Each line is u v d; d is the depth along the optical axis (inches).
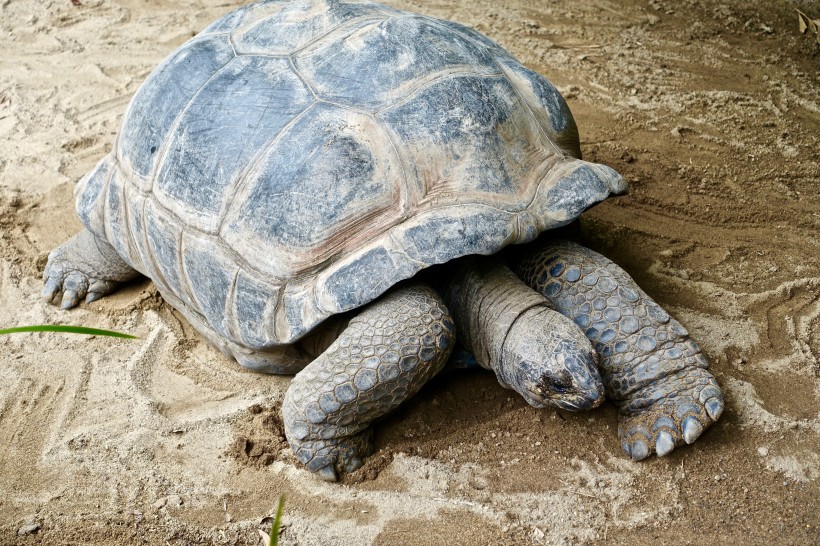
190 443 85.3
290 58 85.8
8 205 105.6
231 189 83.3
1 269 99.3
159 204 87.2
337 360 80.0
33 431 86.3
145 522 81.0
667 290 94.0
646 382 82.0
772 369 87.7
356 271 79.4
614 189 84.3
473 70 84.9
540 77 89.8
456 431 84.8
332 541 79.6
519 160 83.4
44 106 119.6
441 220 79.8
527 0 146.9
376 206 80.4
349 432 81.7
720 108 115.6
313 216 80.7
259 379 89.4
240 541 80.0
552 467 82.7
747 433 83.4
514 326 81.2
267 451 84.4
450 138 81.5
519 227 81.0
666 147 109.5
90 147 113.4
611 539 79.3
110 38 138.9
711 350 88.9
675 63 125.3
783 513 79.8
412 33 85.4
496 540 79.3
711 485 81.2
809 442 83.0
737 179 105.4
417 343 79.4
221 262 83.5
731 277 95.2
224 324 84.7
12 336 93.4
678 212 101.7
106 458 84.4
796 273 95.3
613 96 117.3
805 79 120.6
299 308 80.7
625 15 141.2
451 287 84.4
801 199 103.1
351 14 88.2
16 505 82.1
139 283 98.8
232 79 86.1
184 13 147.1
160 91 89.2
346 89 83.0
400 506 81.1
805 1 141.6
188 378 89.7
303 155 81.4
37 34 141.4
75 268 96.5
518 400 86.1
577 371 78.4
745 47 130.3
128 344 92.6
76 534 80.6
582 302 83.0
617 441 83.7
